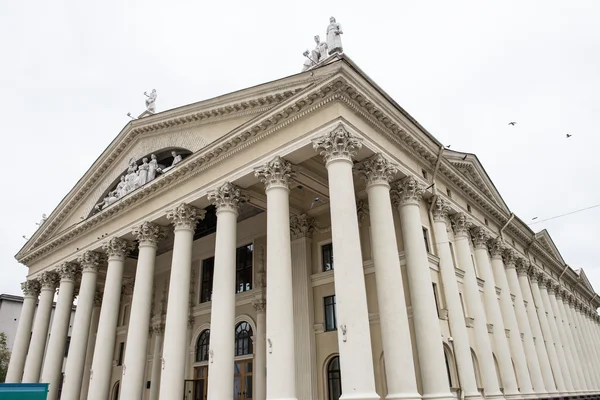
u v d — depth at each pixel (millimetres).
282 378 14375
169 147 23844
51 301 29781
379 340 18500
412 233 18078
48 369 25688
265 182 17469
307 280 21562
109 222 25359
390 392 14594
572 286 48219
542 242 38656
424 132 19797
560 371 30656
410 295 17562
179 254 20000
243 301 24906
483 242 25281
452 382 18594
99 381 21609
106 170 28203
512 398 21453
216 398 15859
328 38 18875
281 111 17234
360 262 14398
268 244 16375
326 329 20656
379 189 16828
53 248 29859
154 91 27688
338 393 19375
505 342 22953
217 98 21016
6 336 49031
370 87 16875
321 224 22781
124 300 32219
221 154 19594
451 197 23219
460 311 19703
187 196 20719
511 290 28484
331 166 15492
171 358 18188
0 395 12883
